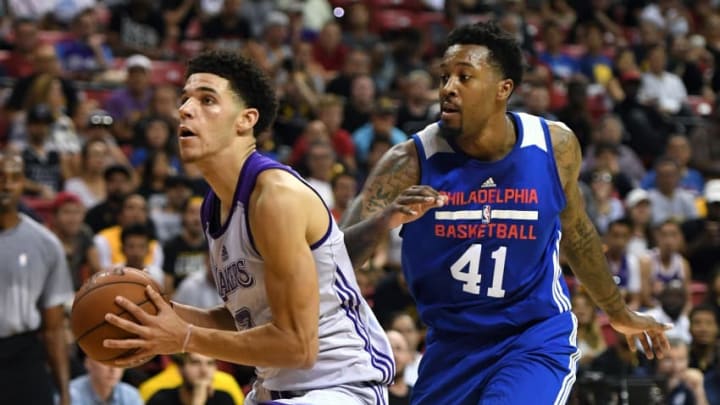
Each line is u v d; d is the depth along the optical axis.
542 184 9.80
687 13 39.84
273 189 7.84
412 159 9.98
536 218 9.76
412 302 19.20
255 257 8.02
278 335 7.74
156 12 31.06
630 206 25.11
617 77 33.22
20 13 31.36
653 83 33.53
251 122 8.12
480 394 9.88
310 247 8.06
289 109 27.48
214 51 8.13
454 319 9.91
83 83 27.03
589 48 35.00
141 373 17.16
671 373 16.73
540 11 37.66
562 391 9.57
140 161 24.09
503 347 9.81
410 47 31.75
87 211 21.77
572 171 10.02
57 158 23.25
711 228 24.81
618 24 39.50
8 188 13.71
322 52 32.00
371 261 21.27
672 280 22.72
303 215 7.85
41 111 23.28
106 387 15.19
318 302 7.87
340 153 26.08
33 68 25.41
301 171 23.88
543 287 9.86
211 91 8.01
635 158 28.95
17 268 13.85
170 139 24.20
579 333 19.00
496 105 9.70
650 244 24.91
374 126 26.30
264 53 29.14
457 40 9.77
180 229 22.02
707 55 37.12
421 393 10.15
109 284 7.81
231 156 8.07
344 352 8.33
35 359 14.09
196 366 15.40
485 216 9.74
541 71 31.64
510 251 9.76
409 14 36.81
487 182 9.77
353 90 28.30
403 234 10.02
